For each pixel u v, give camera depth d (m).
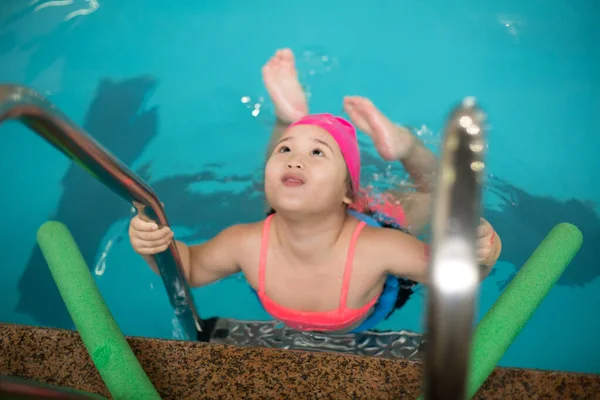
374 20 4.43
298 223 2.57
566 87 3.95
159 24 4.53
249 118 3.97
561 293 3.17
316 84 4.02
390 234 2.73
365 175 3.44
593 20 4.33
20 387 0.85
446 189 0.94
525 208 3.42
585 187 3.50
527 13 4.40
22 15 4.61
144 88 4.14
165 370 1.76
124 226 3.61
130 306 3.22
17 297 3.29
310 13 4.54
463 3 4.49
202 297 3.18
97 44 4.40
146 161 3.78
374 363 1.73
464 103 1.09
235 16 4.55
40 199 3.72
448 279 0.84
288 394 1.71
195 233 3.43
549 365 2.87
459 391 0.83
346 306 2.76
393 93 3.96
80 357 1.78
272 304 2.84
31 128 1.39
